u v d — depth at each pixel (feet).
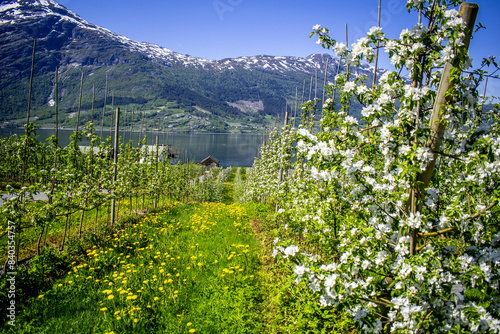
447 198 10.57
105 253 22.22
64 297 15.85
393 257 8.66
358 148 9.25
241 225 32.99
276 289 16.06
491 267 7.53
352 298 7.58
